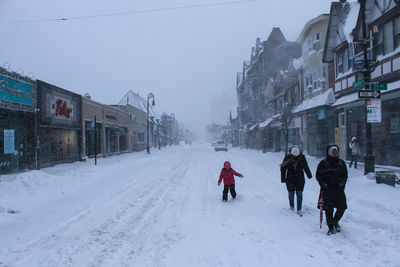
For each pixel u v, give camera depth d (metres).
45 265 4.41
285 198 8.92
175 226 6.31
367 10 14.05
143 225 6.43
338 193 5.45
